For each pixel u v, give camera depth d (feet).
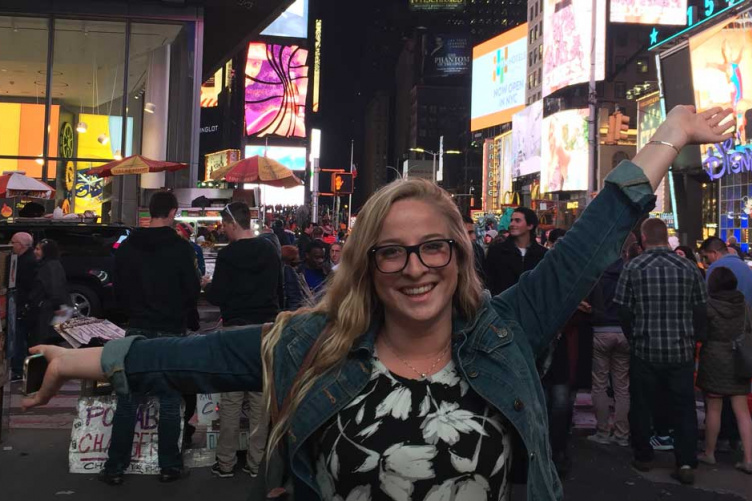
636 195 6.39
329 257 40.60
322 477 5.92
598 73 274.98
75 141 81.05
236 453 20.15
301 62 386.11
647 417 20.10
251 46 381.81
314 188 143.84
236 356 6.22
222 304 19.10
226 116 407.44
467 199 476.13
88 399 19.20
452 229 6.26
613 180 6.50
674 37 155.84
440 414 5.81
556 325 6.45
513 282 21.40
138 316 18.74
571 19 284.82
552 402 19.12
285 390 6.03
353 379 5.92
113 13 80.59
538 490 5.85
